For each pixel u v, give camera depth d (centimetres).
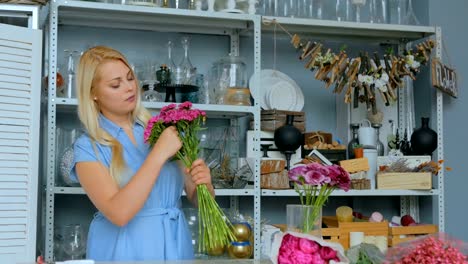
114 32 300
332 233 280
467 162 326
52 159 242
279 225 290
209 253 265
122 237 187
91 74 186
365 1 304
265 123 291
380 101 321
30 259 218
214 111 277
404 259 109
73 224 269
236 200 307
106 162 185
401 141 316
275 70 311
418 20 335
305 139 301
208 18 281
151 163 172
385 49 336
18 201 218
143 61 288
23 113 221
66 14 274
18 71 220
